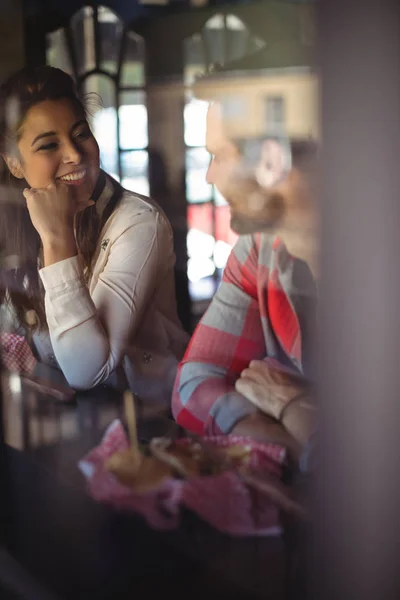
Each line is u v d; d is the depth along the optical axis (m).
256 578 0.84
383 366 0.70
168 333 1.06
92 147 1.14
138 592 0.96
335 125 0.70
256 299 0.93
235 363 0.97
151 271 1.09
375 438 0.72
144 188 1.06
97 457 1.08
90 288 1.18
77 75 1.14
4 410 1.26
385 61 0.66
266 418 0.93
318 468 0.78
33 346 1.31
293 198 0.82
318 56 0.71
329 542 0.78
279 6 0.78
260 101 0.84
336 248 0.71
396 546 0.74
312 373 0.88
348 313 0.71
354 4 0.67
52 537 1.06
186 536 0.93
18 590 1.07
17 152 1.23
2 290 1.32
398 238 0.68
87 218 1.16
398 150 0.66
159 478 1.00
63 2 1.13
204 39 0.92
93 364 1.19
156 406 1.11
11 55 1.19
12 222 1.26
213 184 0.94
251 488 0.90
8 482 1.12
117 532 1.00
